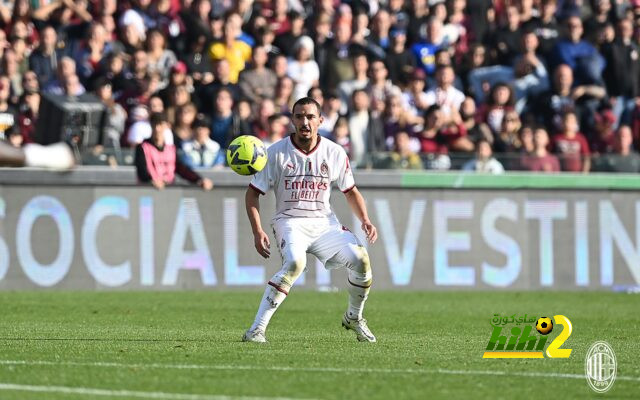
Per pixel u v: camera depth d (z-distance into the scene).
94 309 42.34
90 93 56.53
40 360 25.67
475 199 56.47
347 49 64.19
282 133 56.28
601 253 57.88
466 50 67.06
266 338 31.62
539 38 67.44
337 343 30.25
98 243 51.69
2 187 50.38
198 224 53.06
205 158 54.47
